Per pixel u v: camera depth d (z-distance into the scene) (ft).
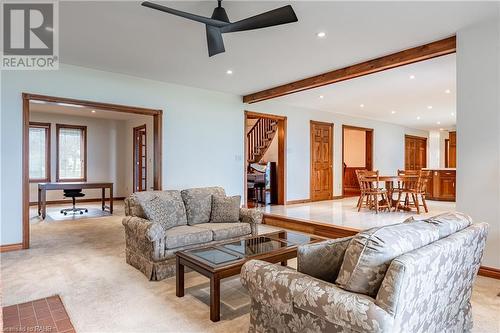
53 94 14.73
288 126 25.25
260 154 28.09
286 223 18.78
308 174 26.84
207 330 7.00
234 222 12.76
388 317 3.92
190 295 8.89
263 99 20.89
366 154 32.89
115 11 9.92
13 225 13.51
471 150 10.80
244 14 10.14
